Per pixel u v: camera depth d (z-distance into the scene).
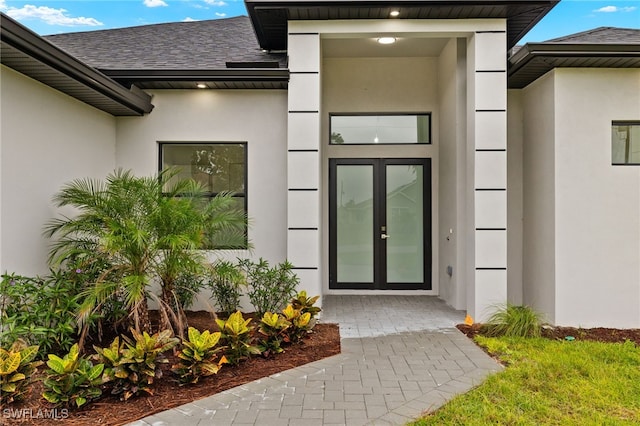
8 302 3.71
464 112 5.93
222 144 6.00
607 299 5.09
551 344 4.41
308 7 5.00
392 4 4.90
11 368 2.85
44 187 4.38
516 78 5.58
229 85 5.70
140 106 5.56
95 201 4.20
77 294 4.07
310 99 5.41
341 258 7.36
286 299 5.17
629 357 4.00
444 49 6.63
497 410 2.96
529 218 5.84
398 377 3.60
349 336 4.81
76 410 2.91
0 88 3.78
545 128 5.35
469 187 5.47
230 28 8.17
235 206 5.95
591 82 5.10
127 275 4.13
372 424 2.79
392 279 7.32
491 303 5.24
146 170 5.86
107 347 4.19
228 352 3.77
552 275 5.18
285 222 5.91
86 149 5.16
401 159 7.25
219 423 2.80
